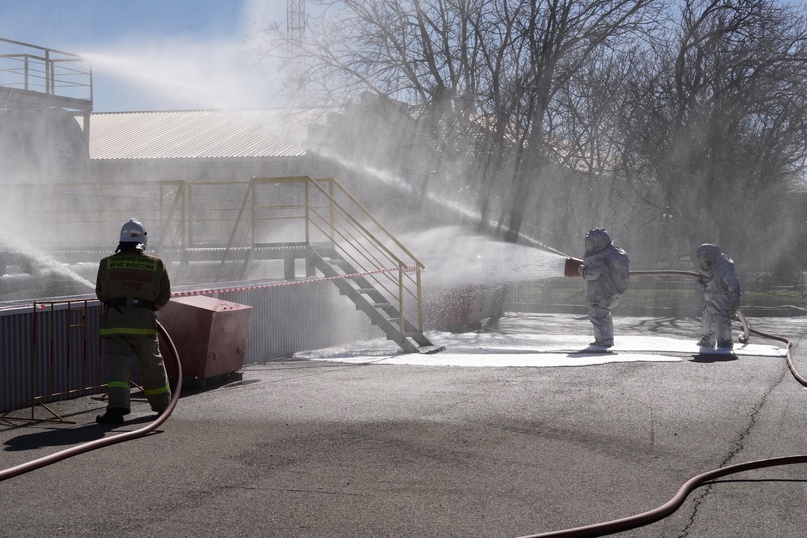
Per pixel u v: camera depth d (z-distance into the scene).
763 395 9.19
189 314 9.81
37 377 8.74
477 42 27.27
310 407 8.44
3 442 6.85
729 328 13.82
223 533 4.62
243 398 9.07
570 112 33.66
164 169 37.06
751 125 34.94
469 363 12.32
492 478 5.77
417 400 8.84
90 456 6.30
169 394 8.07
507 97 27.08
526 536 4.54
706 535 4.66
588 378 10.51
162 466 6.01
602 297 14.62
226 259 15.59
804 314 28.22
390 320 14.77
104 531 4.63
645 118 33.69
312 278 14.86
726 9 30.00
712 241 36.47
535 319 26.02
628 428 7.43
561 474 5.89
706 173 33.78
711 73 32.00
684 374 10.88
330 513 4.97
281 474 5.82
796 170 37.53
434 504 5.17
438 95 27.73
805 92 31.27
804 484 5.68
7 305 8.71
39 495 5.29
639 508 5.14
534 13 26.38
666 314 28.81
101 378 9.56
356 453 6.43
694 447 6.74
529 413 8.09
